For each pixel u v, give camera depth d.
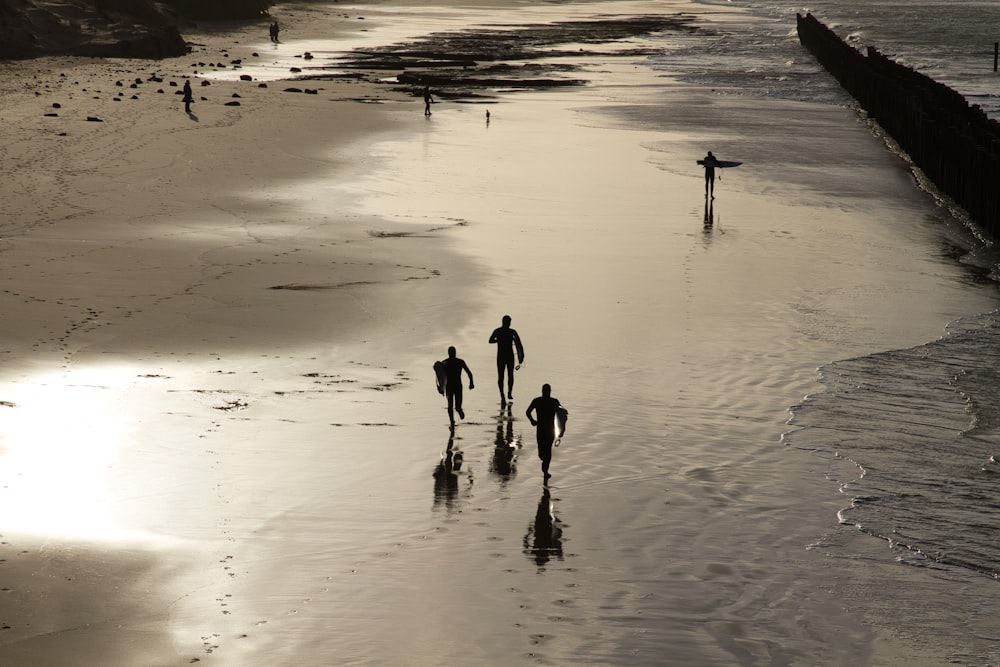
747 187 164.62
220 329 89.00
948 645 46.53
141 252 113.06
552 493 61.06
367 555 52.69
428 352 85.56
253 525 55.44
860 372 84.31
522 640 45.28
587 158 185.12
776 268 117.19
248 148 180.62
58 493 57.88
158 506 57.00
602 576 51.47
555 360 84.94
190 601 47.19
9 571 48.84
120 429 67.25
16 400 71.06
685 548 54.88
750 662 44.41
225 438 66.81
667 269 115.19
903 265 121.12
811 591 50.84
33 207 132.00
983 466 67.00
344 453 65.50
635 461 66.12
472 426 70.94
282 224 130.12
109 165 159.88
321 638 44.66
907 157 198.25
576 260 117.75
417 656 43.59
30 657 41.75
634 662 43.94
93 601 46.62
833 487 63.19
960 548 56.09
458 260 115.44
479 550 53.72
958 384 82.06
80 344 83.50
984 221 142.12
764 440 70.12
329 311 95.31
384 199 147.50
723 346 90.00
